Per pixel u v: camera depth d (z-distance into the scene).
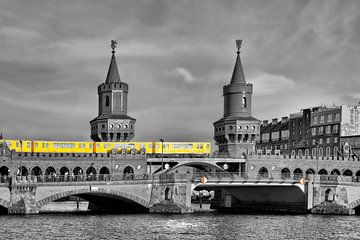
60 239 67.56
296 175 114.00
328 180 110.69
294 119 188.12
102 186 95.25
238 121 153.00
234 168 146.75
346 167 148.62
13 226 76.38
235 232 77.56
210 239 70.88
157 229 78.00
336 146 167.75
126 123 149.75
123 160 131.38
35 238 67.62
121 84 152.75
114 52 157.62
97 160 128.88
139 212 103.44
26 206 88.44
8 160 119.19
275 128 199.62
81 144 135.12
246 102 157.12
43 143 131.62
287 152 189.75
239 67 158.50
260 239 71.81
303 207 112.19
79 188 92.94
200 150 145.50
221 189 131.38
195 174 106.38
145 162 133.50
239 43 160.00
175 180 102.44
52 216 91.00
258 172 142.75
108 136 148.62
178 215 98.12
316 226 85.62
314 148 176.12
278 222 91.44
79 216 93.12
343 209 107.44
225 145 156.50
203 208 135.12
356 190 111.81
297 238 73.06
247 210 124.38
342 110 167.12
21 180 88.25
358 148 160.25
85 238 68.81
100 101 154.00
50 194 90.69
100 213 100.75
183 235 73.38
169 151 143.25
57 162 124.62
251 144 154.38
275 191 117.56
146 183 100.62
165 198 103.00
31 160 121.88
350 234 76.94
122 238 69.69
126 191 98.25
